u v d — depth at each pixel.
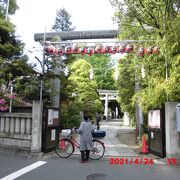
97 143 10.14
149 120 11.55
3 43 15.66
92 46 12.91
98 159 9.97
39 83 14.71
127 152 11.82
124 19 12.20
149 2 10.84
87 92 27.52
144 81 13.70
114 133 22.52
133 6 11.52
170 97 10.82
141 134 15.58
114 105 55.47
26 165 8.69
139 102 12.66
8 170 7.93
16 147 10.88
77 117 19.58
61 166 8.61
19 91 15.21
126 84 19.73
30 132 10.65
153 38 12.09
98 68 51.72
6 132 11.24
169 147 9.66
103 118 47.81
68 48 12.91
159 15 11.06
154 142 10.92
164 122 10.16
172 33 9.98
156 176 7.50
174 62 9.95
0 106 12.16
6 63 14.62
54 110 11.49
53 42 12.98
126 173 7.78
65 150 10.27
